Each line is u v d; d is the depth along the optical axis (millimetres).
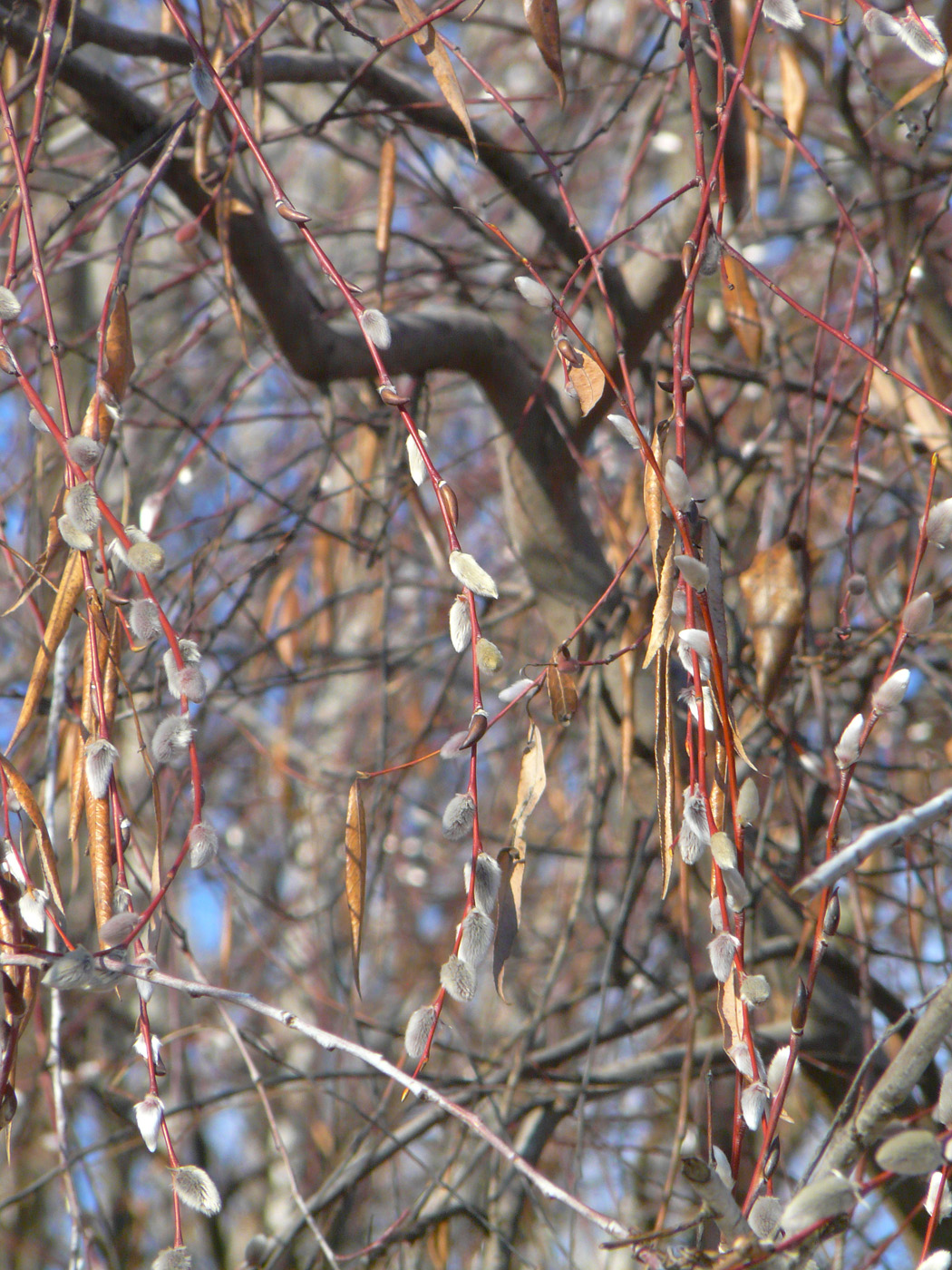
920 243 5078
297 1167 10086
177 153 5023
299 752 9148
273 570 8227
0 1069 2754
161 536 5988
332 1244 5387
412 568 9484
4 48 4324
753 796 2656
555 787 8383
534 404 5863
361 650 9633
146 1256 10086
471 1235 7320
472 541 10086
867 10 3131
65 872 8211
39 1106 8453
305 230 2904
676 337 2818
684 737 4621
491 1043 8320
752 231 7402
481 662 2555
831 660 5520
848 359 6934
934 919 5746
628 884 5496
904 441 5977
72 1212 3820
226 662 9188
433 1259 5391
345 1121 8070
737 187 5445
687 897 4523
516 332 8539
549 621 6086
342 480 8352
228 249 4637
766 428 6355
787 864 5797
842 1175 2461
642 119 6914
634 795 5848
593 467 7633
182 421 5504
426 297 6980
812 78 8828
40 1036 5555
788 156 5609
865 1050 5262
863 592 3646
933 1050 2469
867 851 2127
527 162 6203
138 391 5430
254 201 5246
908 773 6973
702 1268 2441
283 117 11609
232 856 8500
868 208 6688
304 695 9633
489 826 9344
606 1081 6008
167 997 8578
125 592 4387
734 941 2504
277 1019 2557
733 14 5316
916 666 6699
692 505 2617
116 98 4945
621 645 5375
